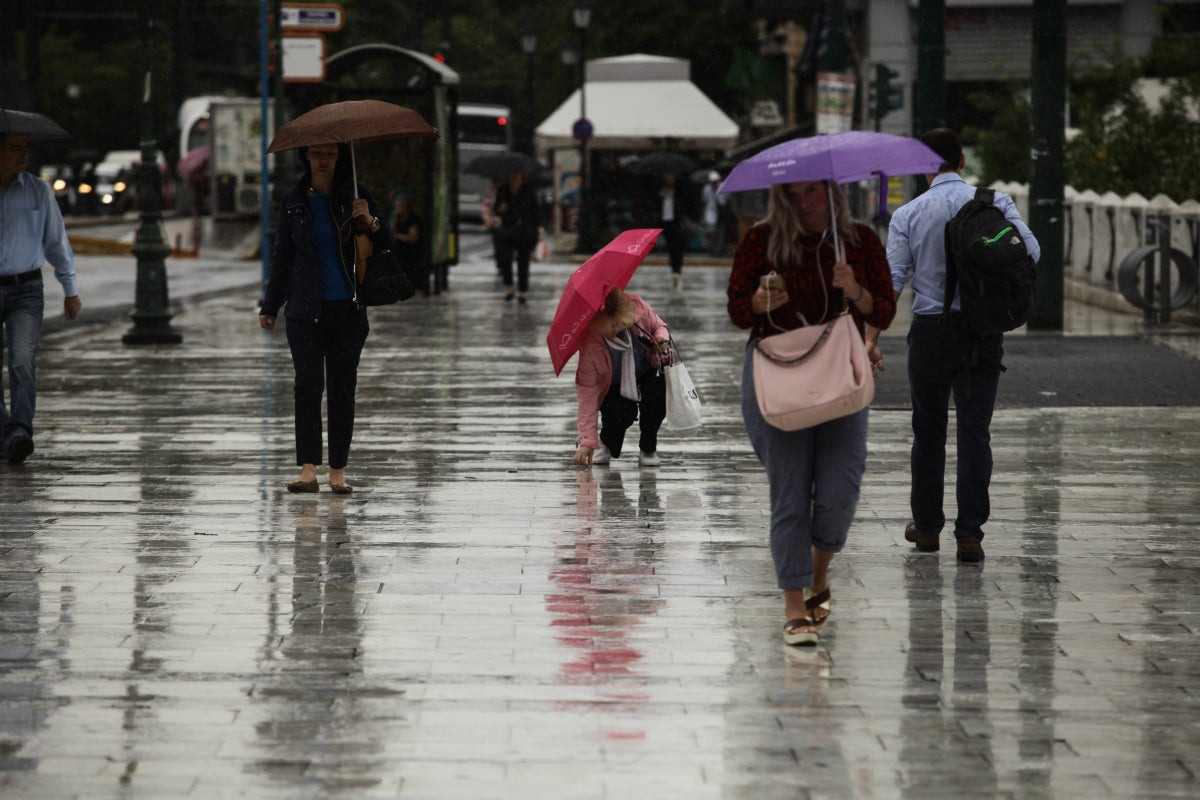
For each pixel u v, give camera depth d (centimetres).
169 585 2186
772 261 1861
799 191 1870
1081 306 6769
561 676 1781
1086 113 8281
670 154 10369
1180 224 5900
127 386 4347
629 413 3119
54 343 5516
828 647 1900
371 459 3216
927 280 2308
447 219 7919
